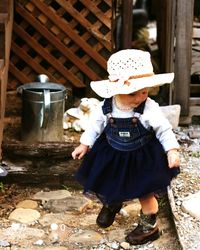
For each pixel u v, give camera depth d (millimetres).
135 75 3172
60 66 5105
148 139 3250
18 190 4086
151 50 6562
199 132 4832
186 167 4266
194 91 5320
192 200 3744
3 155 4195
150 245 3420
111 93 3152
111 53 5074
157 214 3748
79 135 4523
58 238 3494
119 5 6133
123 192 3230
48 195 4031
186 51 4836
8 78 5129
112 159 3270
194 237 3365
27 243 3453
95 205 3939
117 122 3227
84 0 4941
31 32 5125
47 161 4180
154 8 7688
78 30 5074
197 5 6059
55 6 5078
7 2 4238
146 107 3217
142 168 3219
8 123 4715
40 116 4266
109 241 3484
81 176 3375
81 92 5262
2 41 4098
